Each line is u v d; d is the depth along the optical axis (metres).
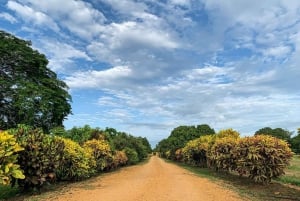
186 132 68.19
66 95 36.78
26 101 32.03
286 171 27.75
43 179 13.42
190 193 13.67
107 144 29.12
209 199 12.08
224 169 25.95
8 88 32.94
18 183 13.43
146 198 12.06
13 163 11.42
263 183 17.45
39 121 34.09
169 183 17.95
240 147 18.17
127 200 11.53
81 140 28.88
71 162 18.75
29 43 36.62
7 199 12.00
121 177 23.36
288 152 16.88
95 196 12.58
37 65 36.22
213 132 65.56
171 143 71.94
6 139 10.77
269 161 16.92
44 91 33.91
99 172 28.25
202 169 34.97
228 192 14.36
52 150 14.14
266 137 17.44
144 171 31.95
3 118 34.56
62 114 36.00
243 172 18.34
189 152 41.66
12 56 34.16
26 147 13.17
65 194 13.23
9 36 35.59
